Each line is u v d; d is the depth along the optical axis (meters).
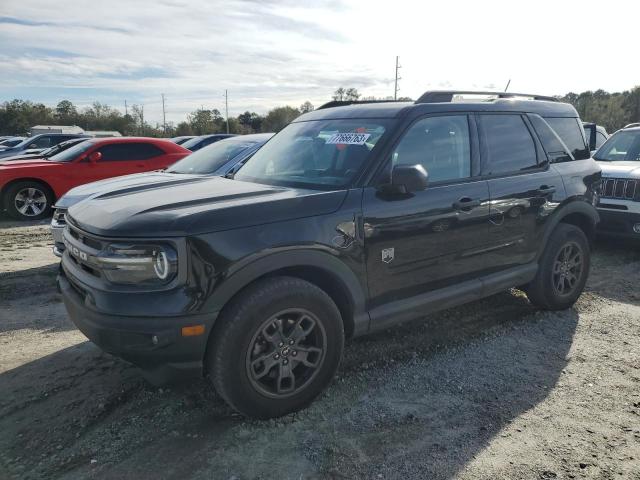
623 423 3.03
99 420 3.06
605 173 6.70
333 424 3.01
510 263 4.22
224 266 2.71
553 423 3.02
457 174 3.82
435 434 2.92
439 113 3.78
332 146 3.67
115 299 2.66
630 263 6.49
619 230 6.60
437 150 3.72
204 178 4.00
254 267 2.79
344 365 3.73
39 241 8.30
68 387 3.44
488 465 2.66
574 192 4.63
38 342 4.18
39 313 4.86
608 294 5.32
